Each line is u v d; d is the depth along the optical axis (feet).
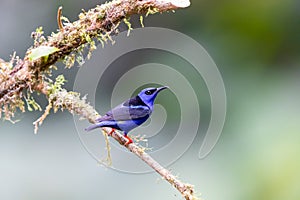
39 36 17.60
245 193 32.45
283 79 40.63
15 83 17.61
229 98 39.86
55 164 40.75
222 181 33.83
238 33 44.83
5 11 50.42
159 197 35.94
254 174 32.83
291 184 31.14
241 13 45.01
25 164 40.83
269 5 44.52
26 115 43.45
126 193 37.24
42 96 43.16
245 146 34.99
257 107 38.04
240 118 37.76
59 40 17.29
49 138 42.65
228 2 45.60
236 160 34.55
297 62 42.98
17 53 50.11
